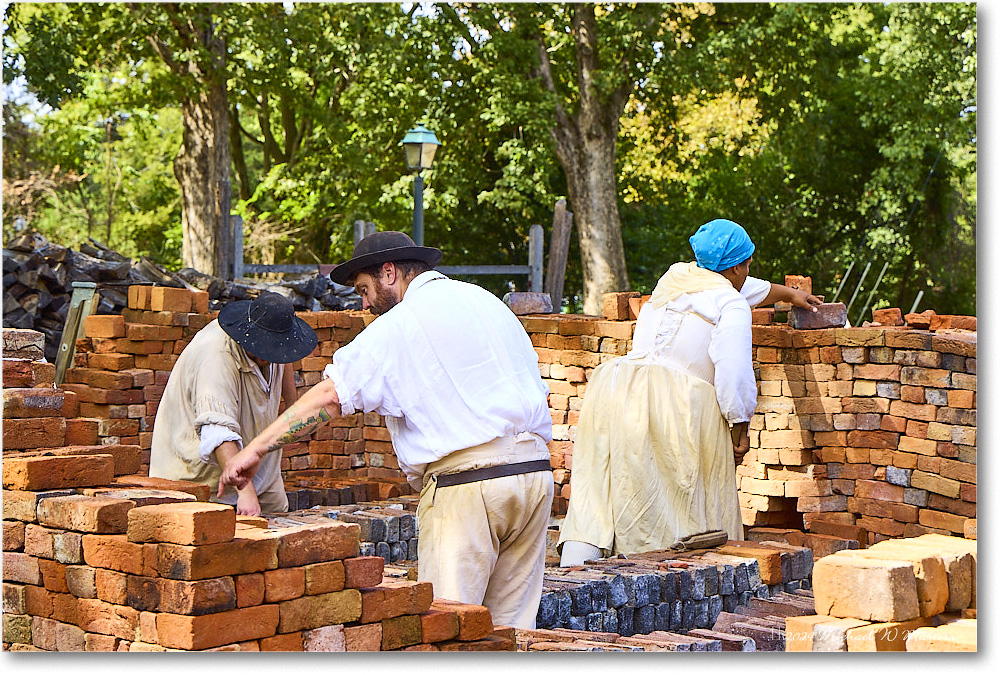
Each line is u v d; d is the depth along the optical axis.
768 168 25.22
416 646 2.95
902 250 23.05
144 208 29.61
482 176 22.62
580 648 3.12
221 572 2.55
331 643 2.74
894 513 6.08
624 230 25.53
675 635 3.41
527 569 3.60
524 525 3.54
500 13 20.64
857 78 23.47
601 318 7.85
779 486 6.49
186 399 4.91
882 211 22.41
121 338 6.95
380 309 3.79
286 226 24.70
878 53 23.38
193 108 20.41
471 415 3.40
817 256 24.86
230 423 4.66
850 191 24.23
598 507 5.15
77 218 27.89
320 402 3.36
